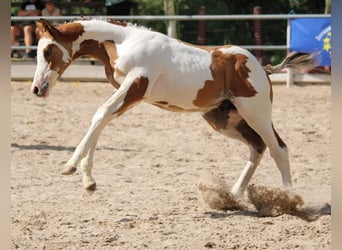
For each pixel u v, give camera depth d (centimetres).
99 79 1980
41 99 1717
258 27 2172
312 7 2642
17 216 789
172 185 963
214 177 855
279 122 1459
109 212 813
